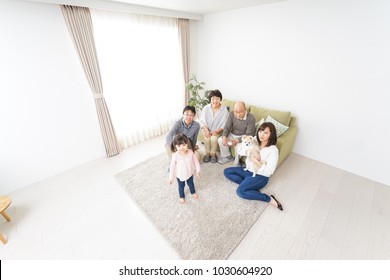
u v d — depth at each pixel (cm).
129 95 298
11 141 209
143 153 303
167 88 352
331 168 254
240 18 291
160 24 303
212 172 247
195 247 154
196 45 376
